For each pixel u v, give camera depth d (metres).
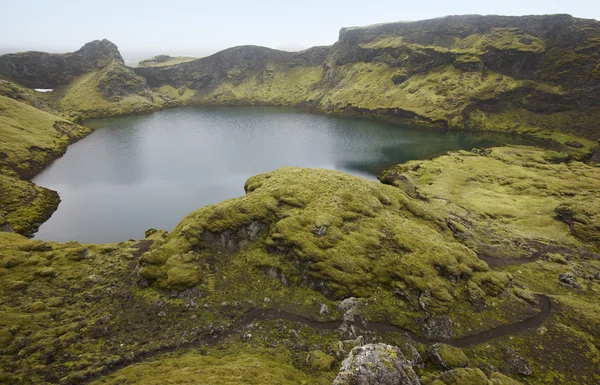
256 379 38.66
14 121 193.00
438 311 56.06
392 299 59.69
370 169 159.50
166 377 38.88
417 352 49.66
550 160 161.62
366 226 73.12
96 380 42.00
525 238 88.81
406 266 63.28
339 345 49.69
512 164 158.38
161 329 55.09
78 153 183.62
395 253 67.12
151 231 94.06
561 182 127.69
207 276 67.38
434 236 73.44
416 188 128.12
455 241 80.12
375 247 68.06
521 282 68.75
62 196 126.19
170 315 58.31
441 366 47.31
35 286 62.19
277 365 45.09
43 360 45.97
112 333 53.66
